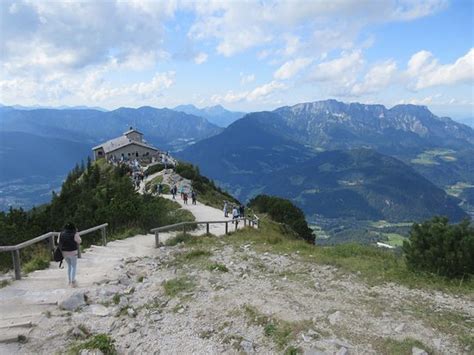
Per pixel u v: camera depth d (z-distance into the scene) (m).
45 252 16.00
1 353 7.53
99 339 7.77
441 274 11.74
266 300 9.76
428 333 7.87
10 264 14.91
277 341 7.72
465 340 7.57
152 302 10.13
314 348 7.23
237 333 8.15
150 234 24.91
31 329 8.34
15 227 20.03
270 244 19.66
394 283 11.35
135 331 8.51
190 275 12.66
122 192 32.94
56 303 9.70
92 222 23.36
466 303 9.64
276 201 52.44
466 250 11.48
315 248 18.20
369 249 17.42
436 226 12.41
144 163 91.44
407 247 12.78
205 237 22.58
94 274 12.73
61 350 7.68
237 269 13.39
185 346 7.82
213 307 9.52
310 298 9.97
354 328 8.09
